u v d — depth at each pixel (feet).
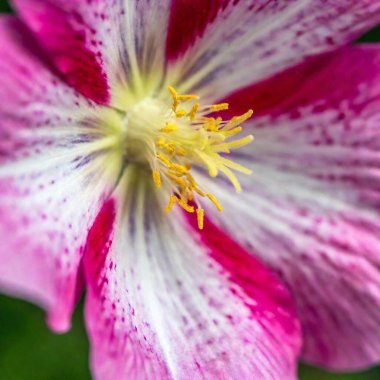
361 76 0.78
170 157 0.79
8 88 0.65
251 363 0.76
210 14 0.76
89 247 0.71
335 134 0.79
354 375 1.04
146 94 0.79
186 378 0.73
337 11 0.77
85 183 0.73
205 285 0.78
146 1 0.74
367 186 0.79
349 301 0.79
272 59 0.78
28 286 0.63
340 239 0.79
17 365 0.96
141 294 0.76
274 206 0.80
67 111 0.70
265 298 0.79
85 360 0.97
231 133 0.78
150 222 0.79
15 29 0.66
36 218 0.67
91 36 0.70
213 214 0.80
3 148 0.65
